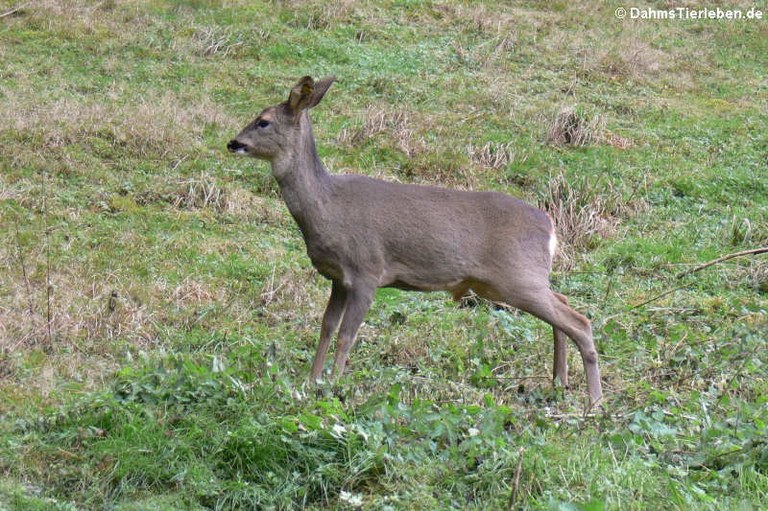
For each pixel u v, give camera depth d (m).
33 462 8.28
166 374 9.19
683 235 15.95
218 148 16.91
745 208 17.27
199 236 14.11
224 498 8.00
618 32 24.86
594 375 10.22
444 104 19.84
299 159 10.02
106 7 22.39
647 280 14.33
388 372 10.20
